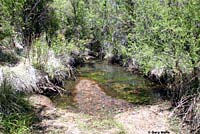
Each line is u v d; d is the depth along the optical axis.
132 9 24.17
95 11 36.00
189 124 12.07
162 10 14.16
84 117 13.04
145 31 16.14
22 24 19.77
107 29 33.81
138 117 13.11
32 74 15.29
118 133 11.60
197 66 12.95
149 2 16.34
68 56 22.55
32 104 13.71
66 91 16.31
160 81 17.70
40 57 16.73
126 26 26.97
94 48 35.62
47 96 15.34
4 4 18.03
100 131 11.74
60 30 28.11
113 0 32.03
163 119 12.88
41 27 22.42
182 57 13.52
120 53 26.28
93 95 15.89
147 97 15.67
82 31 34.84
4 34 17.41
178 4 13.55
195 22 12.90
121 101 15.09
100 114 13.46
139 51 16.30
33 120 12.33
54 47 19.56
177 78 14.66
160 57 14.37
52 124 12.17
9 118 11.43
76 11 34.25
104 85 17.84
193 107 12.14
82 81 18.59
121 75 20.66
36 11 21.88
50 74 16.41
